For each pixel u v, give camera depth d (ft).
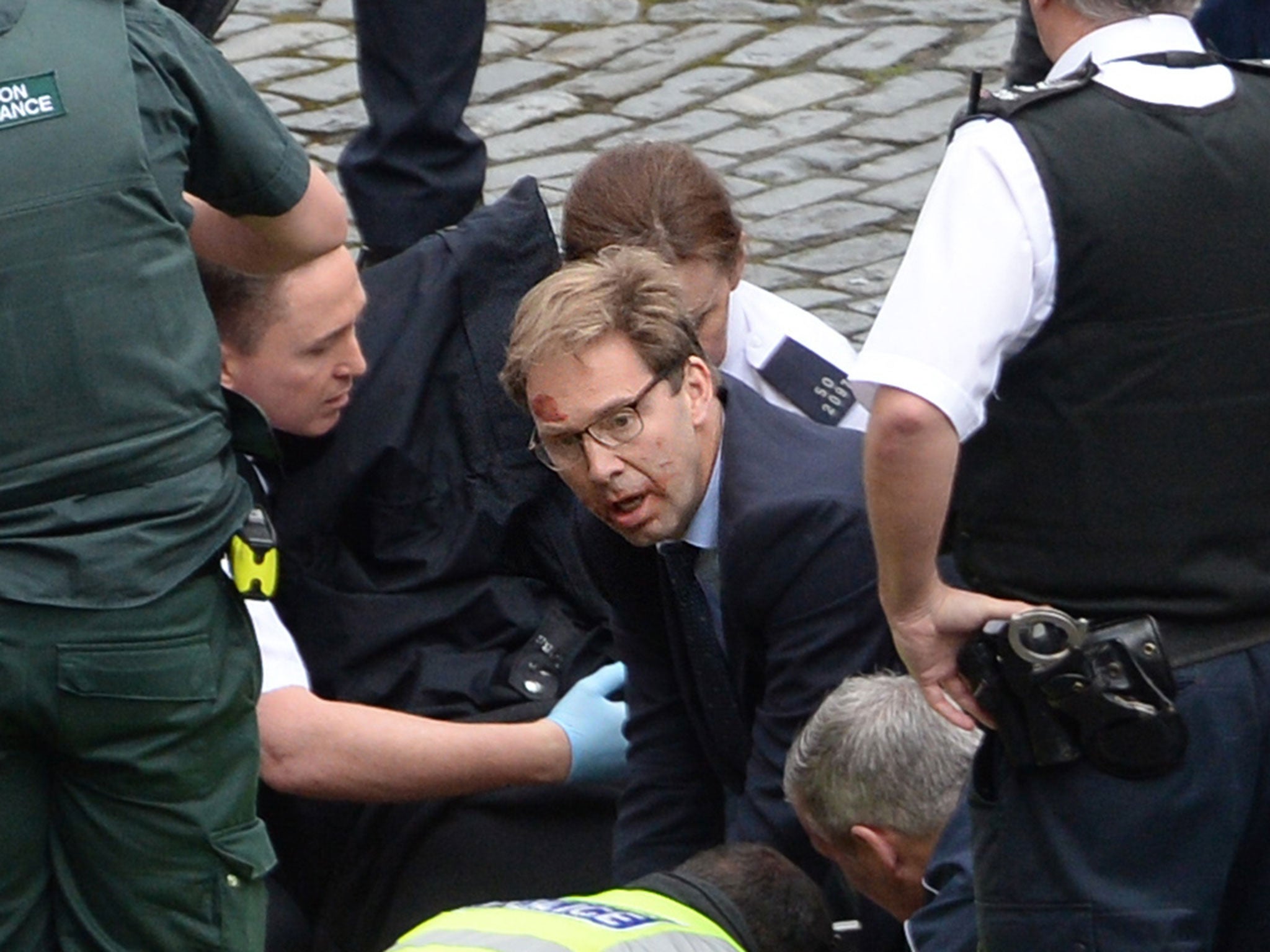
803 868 35.68
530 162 76.28
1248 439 25.53
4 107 30.17
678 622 35.76
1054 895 26.43
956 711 27.14
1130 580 25.72
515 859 39.88
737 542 33.71
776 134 77.20
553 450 33.27
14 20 30.48
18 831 32.53
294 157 33.71
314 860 41.16
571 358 32.50
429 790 39.19
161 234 31.32
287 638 40.16
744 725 36.27
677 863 38.17
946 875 31.24
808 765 32.63
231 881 33.65
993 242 25.16
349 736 38.91
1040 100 25.72
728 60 82.79
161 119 31.45
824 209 71.92
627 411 32.55
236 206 33.60
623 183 39.78
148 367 31.09
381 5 60.64
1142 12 26.53
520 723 40.63
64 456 30.73
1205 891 26.22
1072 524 25.80
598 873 39.73
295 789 39.17
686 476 33.30
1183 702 25.68
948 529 27.68
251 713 33.76
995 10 85.51
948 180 25.68
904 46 83.05
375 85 62.18
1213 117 25.66
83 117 30.53
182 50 32.01
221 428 32.55
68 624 30.94
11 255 30.17
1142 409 25.40
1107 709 25.55
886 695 32.35
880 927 36.17
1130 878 26.12
